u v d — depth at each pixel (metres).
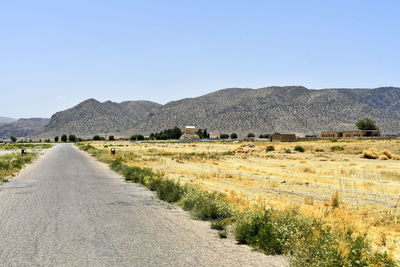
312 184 23.95
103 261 7.37
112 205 14.21
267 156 56.56
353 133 132.12
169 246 8.54
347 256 7.44
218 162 44.47
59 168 32.94
